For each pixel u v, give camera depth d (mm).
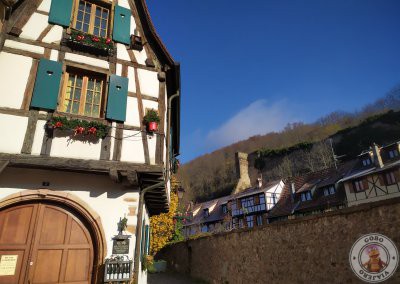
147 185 7867
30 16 7023
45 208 6461
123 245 6547
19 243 6062
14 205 6238
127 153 6891
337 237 8344
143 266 8930
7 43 6598
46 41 6988
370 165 21859
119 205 6840
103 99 7281
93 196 6711
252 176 58375
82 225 6637
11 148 5996
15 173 6289
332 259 8383
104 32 7973
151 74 7898
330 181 23922
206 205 40406
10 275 5844
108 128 6852
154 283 15164
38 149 6172
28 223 6238
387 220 7137
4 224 6074
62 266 6223
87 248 6516
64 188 6539
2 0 6301
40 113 6410
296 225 9898
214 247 15312
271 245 10984
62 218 6531
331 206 22297
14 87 6367
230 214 33031
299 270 9500
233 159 73500
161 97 7797
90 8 7969
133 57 7836
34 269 6012
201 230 36000
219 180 60219
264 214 29516
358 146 44000
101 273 6250
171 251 21703
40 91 6469
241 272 12633
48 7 7266
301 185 27906
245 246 12578
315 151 49906
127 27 8016
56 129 6418
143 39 8148
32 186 6328
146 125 7316
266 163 58250
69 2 7488
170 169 11102
